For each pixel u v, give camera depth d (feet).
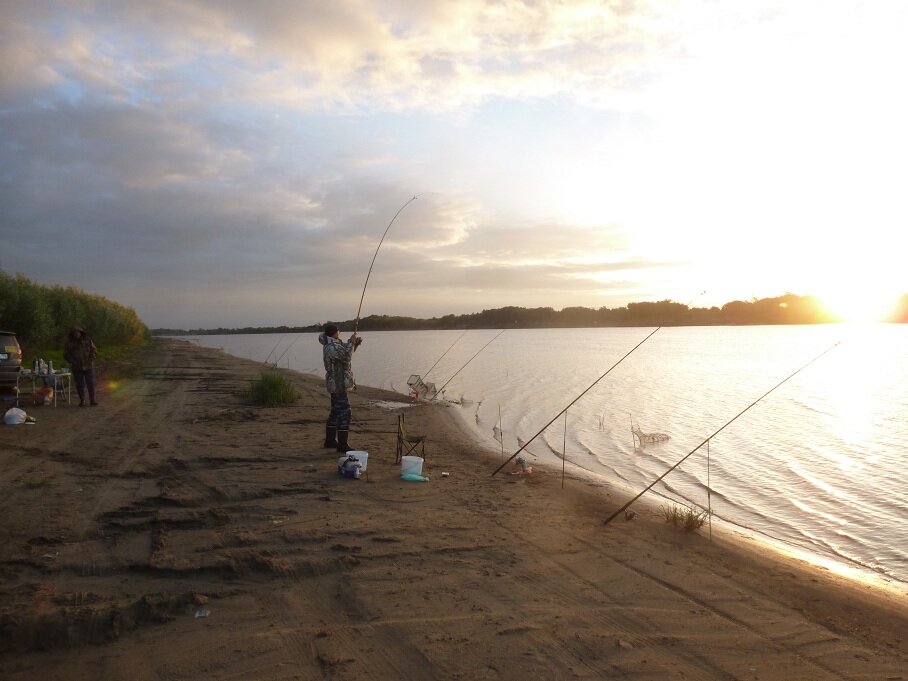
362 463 29.45
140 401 57.98
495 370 121.60
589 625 14.33
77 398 59.36
